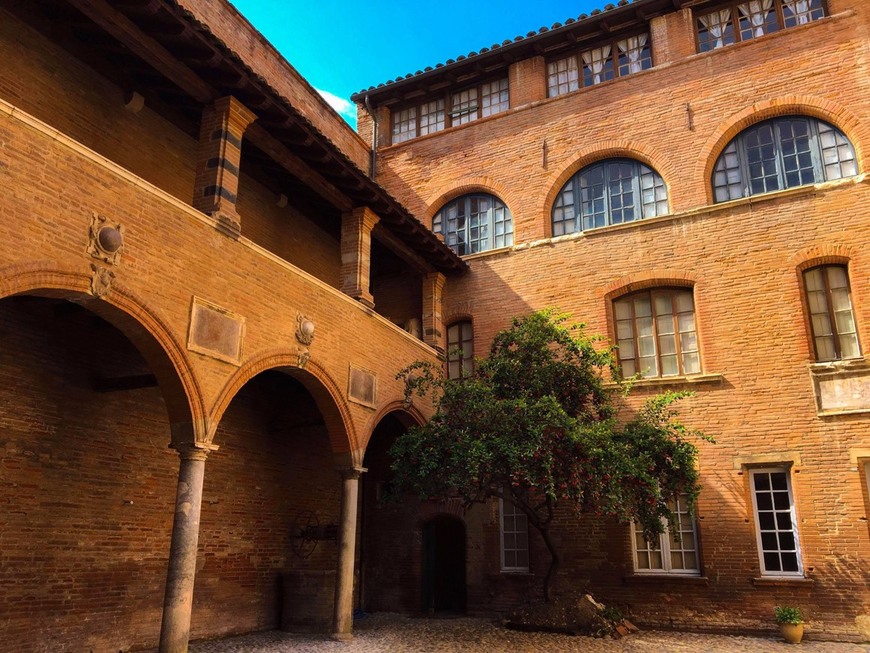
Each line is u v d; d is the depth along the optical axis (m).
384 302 18.80
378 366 13.92
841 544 12.86
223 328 9.68
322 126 18.14
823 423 13.55
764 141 15.88
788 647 11.81
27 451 9.61
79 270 7.59
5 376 9.47
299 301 11.55
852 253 14.07
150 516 11.45
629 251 16.33
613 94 17.64
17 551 9.28
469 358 17.70
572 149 17.78
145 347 8.68
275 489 14.62
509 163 18.55
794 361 14.08
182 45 9.66
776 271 14.70
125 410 11.29
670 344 15.66
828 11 15.95
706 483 14.19
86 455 10.49
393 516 17.30
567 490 11.80
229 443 13.56
